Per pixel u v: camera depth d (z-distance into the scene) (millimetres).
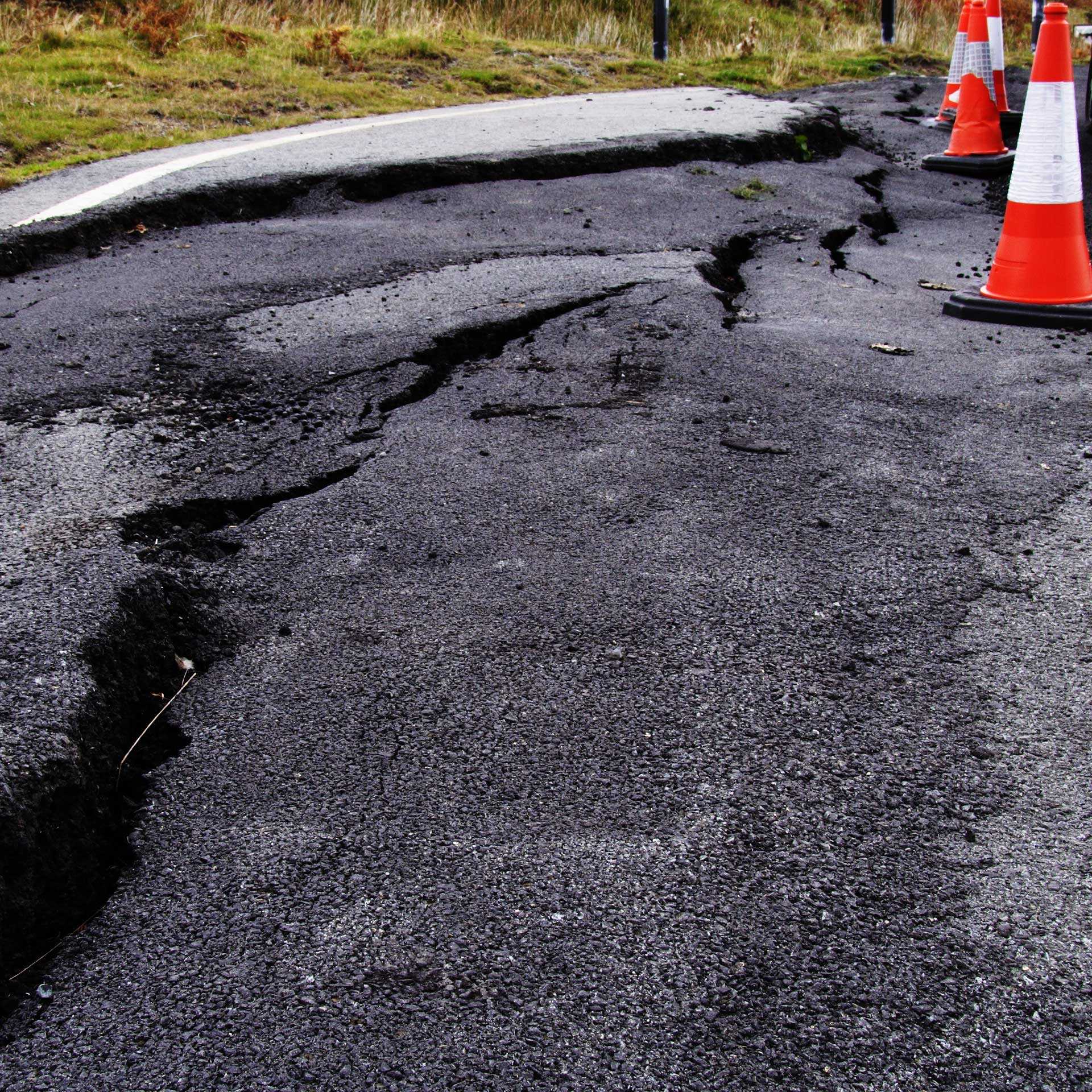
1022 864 1879
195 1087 1508
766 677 2363
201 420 3596
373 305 4688
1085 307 4664
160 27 10828
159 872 1890
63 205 5828
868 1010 1613
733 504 3102
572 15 15953
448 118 9156
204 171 6609
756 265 5656
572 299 4809
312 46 11312
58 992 1668
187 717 2283
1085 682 2357
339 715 2268
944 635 2520
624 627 2537
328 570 2793
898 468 3340
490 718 2244
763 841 1926
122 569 2592
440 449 3445
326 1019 1603
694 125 8320
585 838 1936
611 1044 1561
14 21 10812
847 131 9258
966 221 6855
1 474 3141
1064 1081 1514
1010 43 19750
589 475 3271
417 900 1811
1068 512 3080
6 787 1855
